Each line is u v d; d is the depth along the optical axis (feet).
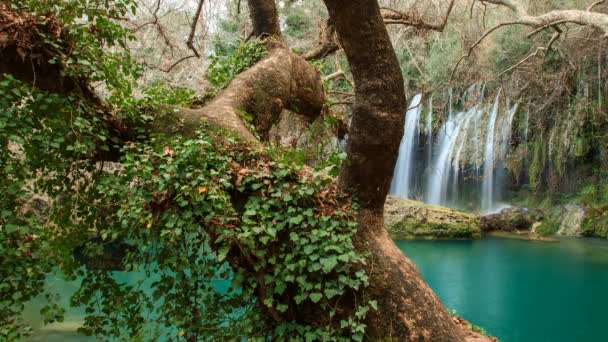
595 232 54.08
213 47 48.85
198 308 13.75
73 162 14.52
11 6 12.76
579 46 50.65
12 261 13.17
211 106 16.08
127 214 13.00
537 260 41.73
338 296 11.81
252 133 16.46
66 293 25.29
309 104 25.62
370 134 12.31
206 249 15.23
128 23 35.29
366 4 11.82
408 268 12.51
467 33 55.83
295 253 11.54
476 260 41.68
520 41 57.11
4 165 12.93
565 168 59.77
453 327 12.15
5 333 13.34
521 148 62.18
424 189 71.00
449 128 67.92
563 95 57.06
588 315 28.58
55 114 13.38
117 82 14.49
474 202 65.92
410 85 72.23
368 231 12.57
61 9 13.64
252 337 12.39
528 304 30.35
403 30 50.70
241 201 12.43
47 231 14.29
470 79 58.54
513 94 59.62
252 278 12.06
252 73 20.80
